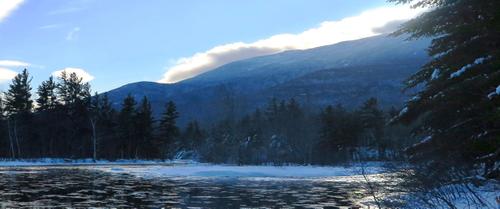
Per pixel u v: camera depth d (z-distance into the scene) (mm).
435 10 16312
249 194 24891
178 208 18734
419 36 17359
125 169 54312
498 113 13266
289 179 38688
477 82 14375
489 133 14648
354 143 77000
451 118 16047
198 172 45375
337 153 77000
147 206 19281
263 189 28297
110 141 97812
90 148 94875
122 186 29594
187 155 131375
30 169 53906
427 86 17578
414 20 16891
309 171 49719
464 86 14711
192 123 140875
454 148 15406
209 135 111375
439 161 13945
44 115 89875
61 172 47125
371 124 79562
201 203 20484
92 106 91250
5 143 86812
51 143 88750
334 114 86125
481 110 14578
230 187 29688
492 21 14461
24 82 86312
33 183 31031
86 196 22984
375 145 73250
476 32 15234
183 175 43250
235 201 21375
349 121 80125
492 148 14664
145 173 45969
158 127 107875
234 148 83312
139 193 24906
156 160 104188
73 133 91375
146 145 101750
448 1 16203
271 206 19625
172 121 108562
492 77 13984
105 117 96375
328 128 81250
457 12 15977
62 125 90000
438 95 15898
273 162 74625
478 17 15914
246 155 78250
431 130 17109
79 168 58062
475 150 15047
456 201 12875
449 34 16922
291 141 82188
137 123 100000
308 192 26234
